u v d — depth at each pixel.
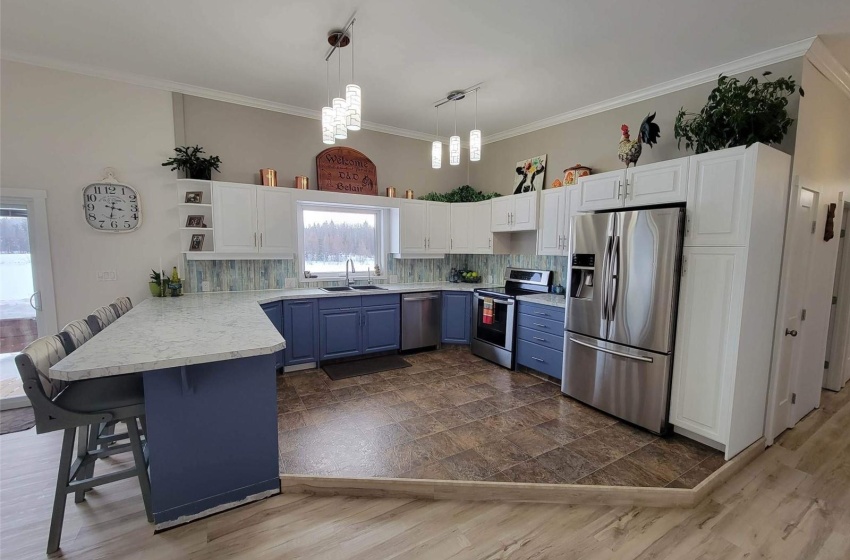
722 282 2.36
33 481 2.17
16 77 2.95
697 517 1.99
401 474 2.17
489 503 2.08
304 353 3.88
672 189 2.59
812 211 2.81
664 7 2.24
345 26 2.50
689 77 3.12
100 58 2.99
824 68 2.71
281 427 2.72
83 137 3.19
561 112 4.08
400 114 4.20
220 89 3.58
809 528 1.90
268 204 3.78
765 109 2.32
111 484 2.16
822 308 3.12
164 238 3.54
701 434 2.51
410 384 3.58
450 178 5.36
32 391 1.57
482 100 3.76
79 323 2.17
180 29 2.56
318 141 4.29
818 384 3.25
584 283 3.17
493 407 3.11
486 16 2.37
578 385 3.18
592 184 3.16
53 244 3.14
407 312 4.44
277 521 1.89
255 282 4.04
